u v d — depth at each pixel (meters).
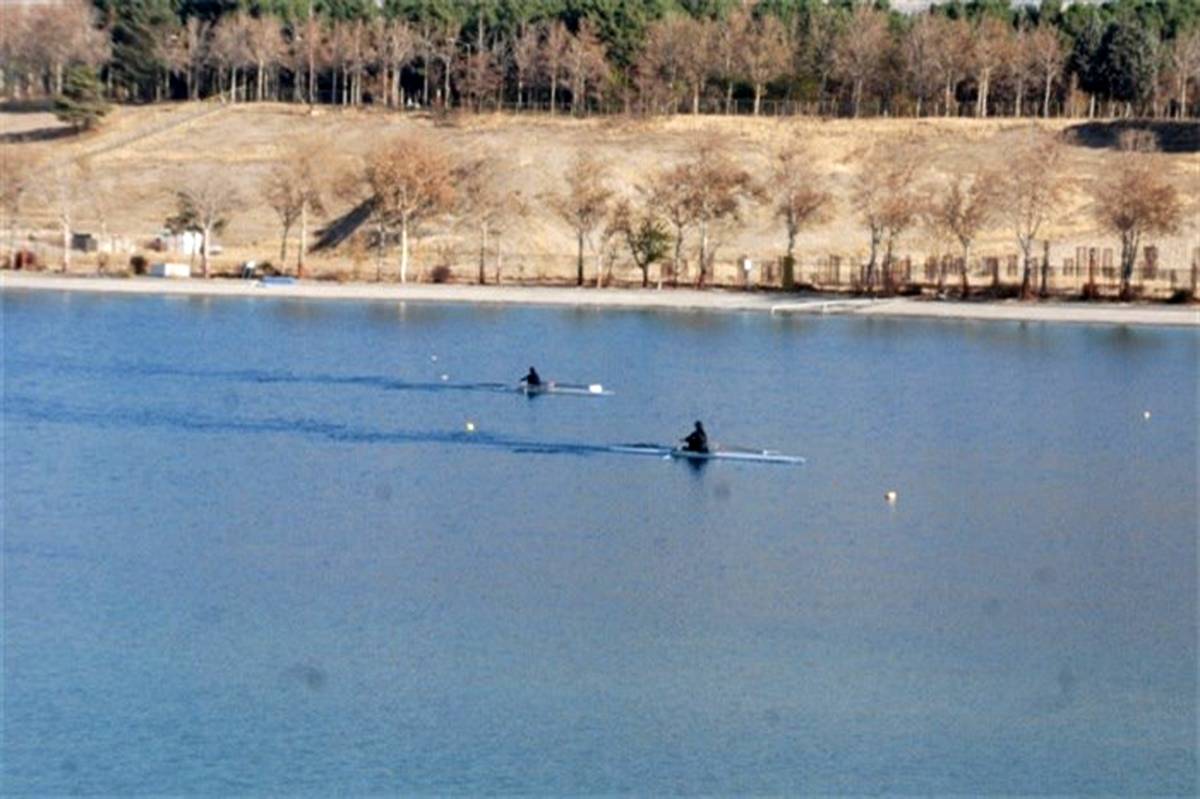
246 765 110.94
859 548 164.38
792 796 108.31
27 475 191.75
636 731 116.50
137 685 123.50
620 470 198.75
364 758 112.06
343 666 127.69
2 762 111.25
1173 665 131.12
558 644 133.50
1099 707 122.50
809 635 137.00
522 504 180.00
